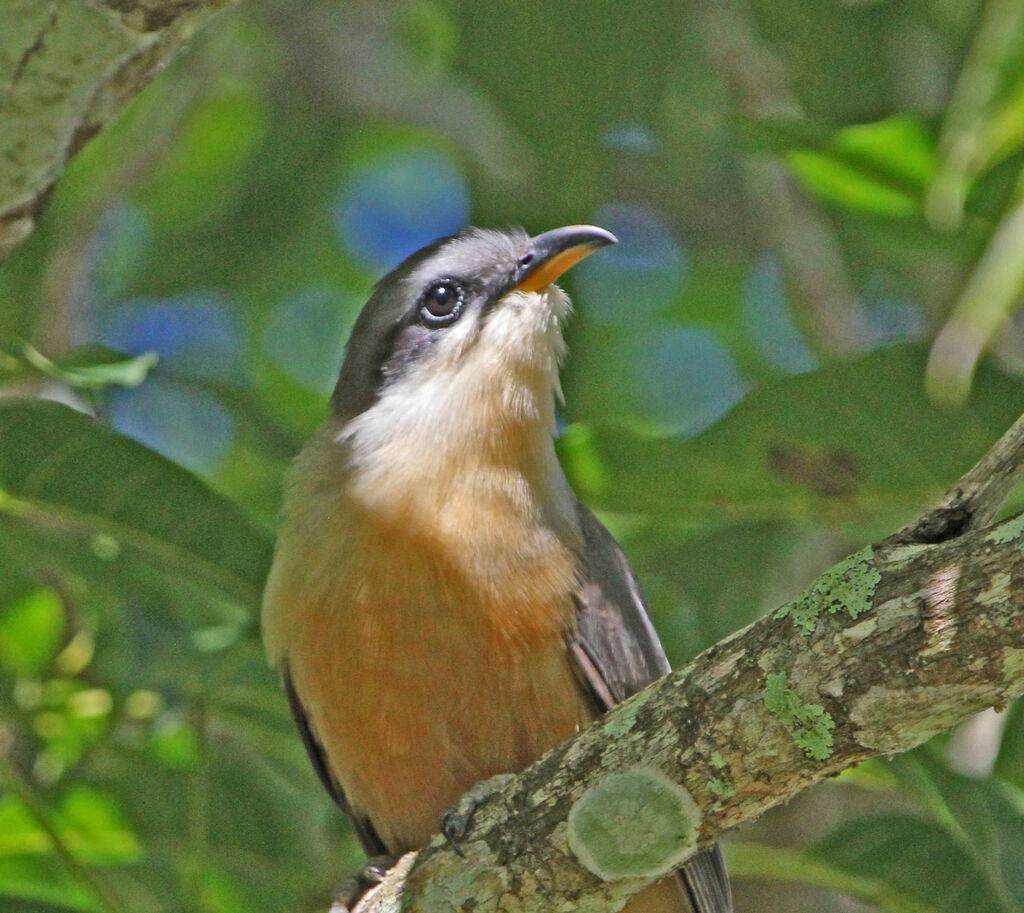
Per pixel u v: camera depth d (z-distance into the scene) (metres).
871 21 13.29
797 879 10.48
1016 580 6.09
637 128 16.27
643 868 7.14
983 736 12.47
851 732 6.50
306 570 9.67
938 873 10.28
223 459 15.85
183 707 11.27
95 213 15.64
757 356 19.14
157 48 7.51
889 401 9.77
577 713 9.63
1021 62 10.02
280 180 17.45
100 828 11.55
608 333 19.00
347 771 10.00
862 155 11.11
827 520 10.37
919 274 15.54
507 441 9.98
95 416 10.32
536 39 11.71
